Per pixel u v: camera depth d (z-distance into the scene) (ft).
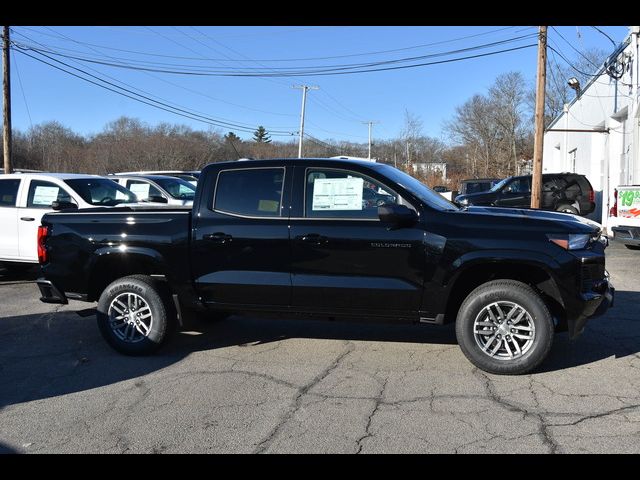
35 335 21.17
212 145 194.70
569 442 11.93
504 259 15.47
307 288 16.92
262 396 14.79
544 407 13.74
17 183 31.76
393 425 12.90
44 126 203.62
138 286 18.33
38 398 14.94
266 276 17.24
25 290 29.94
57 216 19.42
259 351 18.75
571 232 15.58
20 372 17.03
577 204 55.47
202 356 18.33
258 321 22.67
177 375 16.55
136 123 197.67
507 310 15.97
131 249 18.26
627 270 32.76
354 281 16.53
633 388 14.84
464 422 12.99
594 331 20.16
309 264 16.85
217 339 20.25
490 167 217.97
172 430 12.87
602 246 16.48
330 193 17.04
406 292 16.22
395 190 16.58
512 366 15.76
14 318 23.77
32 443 12.36
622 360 17.04
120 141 192.54
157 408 14.14
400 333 20.59
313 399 14.52
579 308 15.52
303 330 21.21
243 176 17.83
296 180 17.34
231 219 17.60
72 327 22.29
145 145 187.83
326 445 12.01
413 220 16.08
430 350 18.44
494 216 16.05
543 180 56.75
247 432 12.71
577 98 79.97
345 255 16.53
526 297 15.57
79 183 31.83
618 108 61.00
